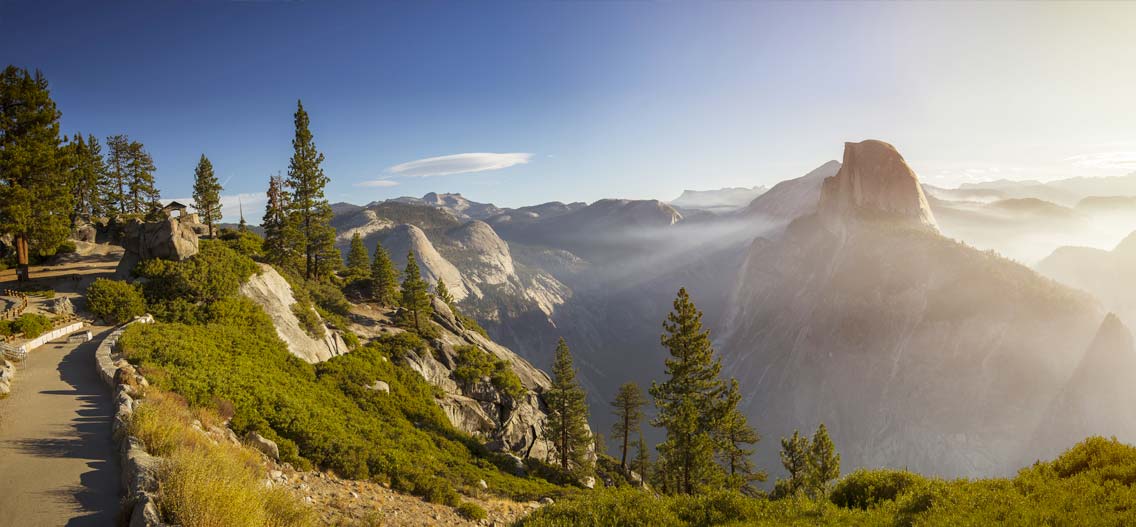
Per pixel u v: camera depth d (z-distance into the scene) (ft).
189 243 124.26
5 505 32.91
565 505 45.75
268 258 185.98
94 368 69.10
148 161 254.27
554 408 170.91
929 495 37.68
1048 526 29.30
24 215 140.67
